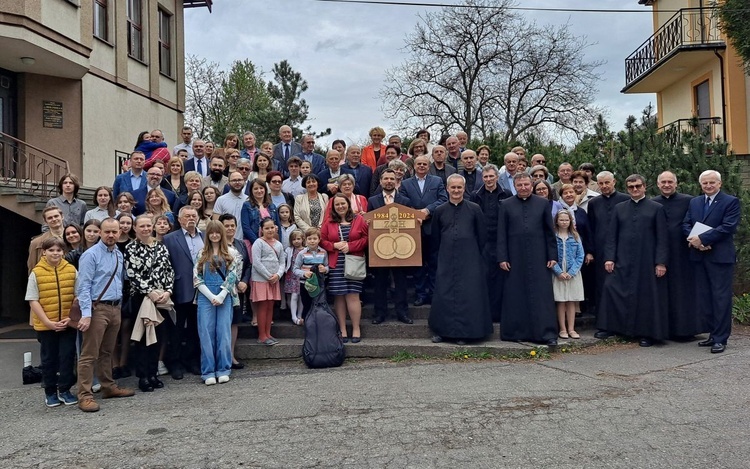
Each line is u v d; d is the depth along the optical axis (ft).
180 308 21.45
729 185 30.91
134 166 26.30
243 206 24.68
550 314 23.48
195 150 31.58
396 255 24.57
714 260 22.76
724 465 12.51
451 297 23.65
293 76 109.50
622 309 24.09
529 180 24.22
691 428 14.57
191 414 16.83
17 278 40.29
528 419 15.46
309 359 22.20
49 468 13.34
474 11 99.40
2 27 35.94
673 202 24.72
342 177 25.64
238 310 22.59
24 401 19.20
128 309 19.80
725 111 53.78
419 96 104.06
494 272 25.99
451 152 30.81
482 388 18.44
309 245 23.70
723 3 42.14
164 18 62.28
